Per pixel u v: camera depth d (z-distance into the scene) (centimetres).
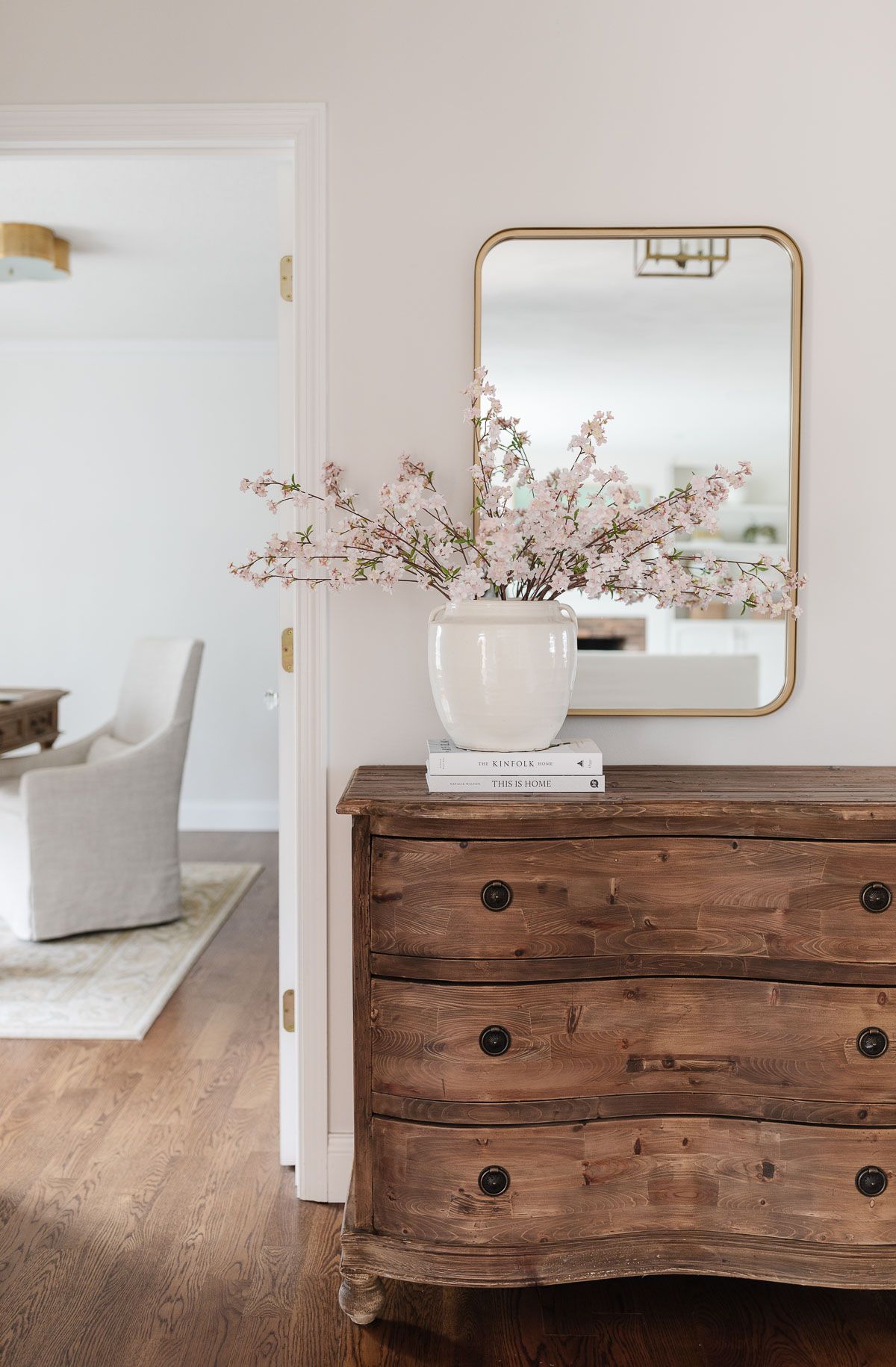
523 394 201
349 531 184
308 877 207
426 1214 170
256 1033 297
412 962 168
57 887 380
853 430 202
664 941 169
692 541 202
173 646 418
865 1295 186
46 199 353
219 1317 176
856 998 169
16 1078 268
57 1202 211
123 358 556
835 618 204
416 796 169
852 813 164
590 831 167
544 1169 170
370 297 201
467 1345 171
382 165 200
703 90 199
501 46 199
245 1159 228
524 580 180
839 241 200
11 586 568
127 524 564
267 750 573
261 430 558
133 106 200
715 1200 172
